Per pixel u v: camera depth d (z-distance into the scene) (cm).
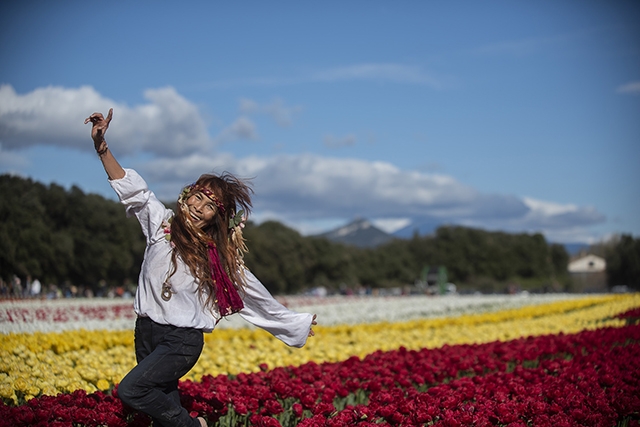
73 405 552
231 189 516
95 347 997
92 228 4022
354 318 2353
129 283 4556
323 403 596
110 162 488
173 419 485
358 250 9075
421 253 9881
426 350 1008
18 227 1820
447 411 571
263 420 545
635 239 6819
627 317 1880
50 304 2064
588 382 725
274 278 6738
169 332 481
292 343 540
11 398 608
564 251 10325
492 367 923
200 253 495
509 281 9256
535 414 603
